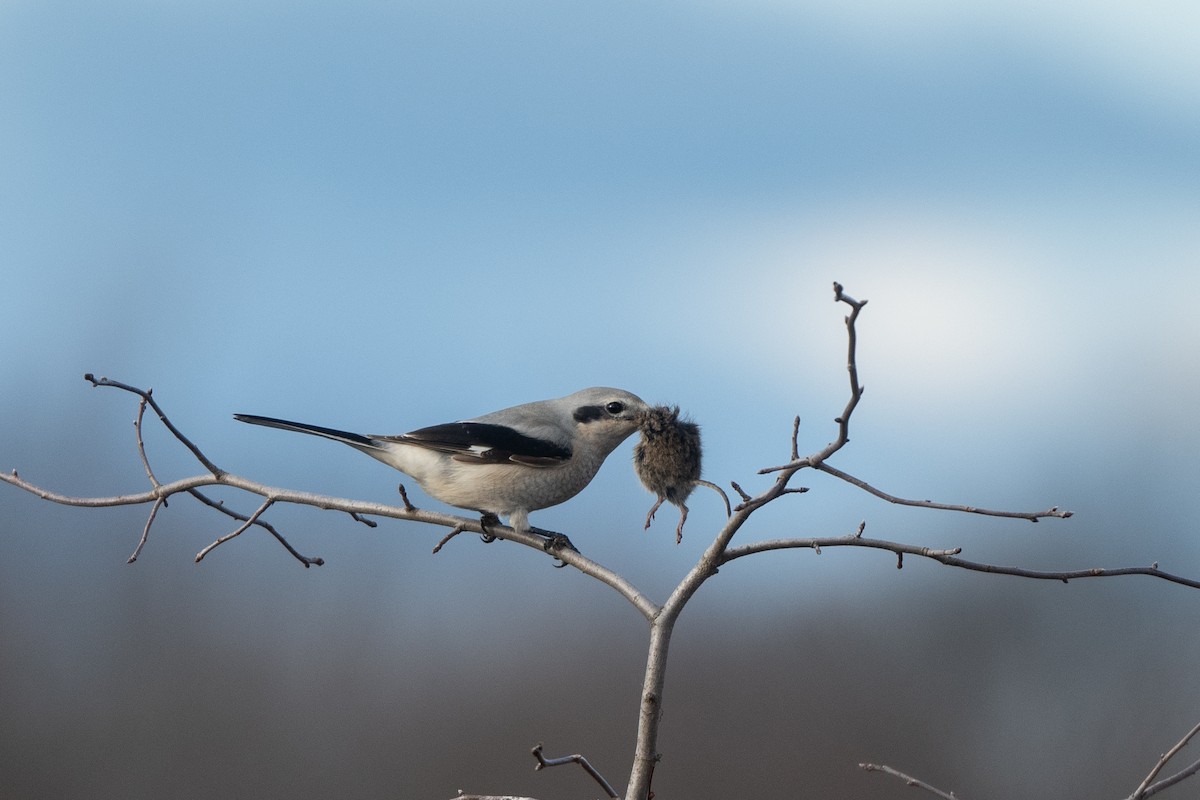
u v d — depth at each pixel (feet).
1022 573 18.74
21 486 26.32
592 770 20.12
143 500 25.67
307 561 25.38
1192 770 20.10
